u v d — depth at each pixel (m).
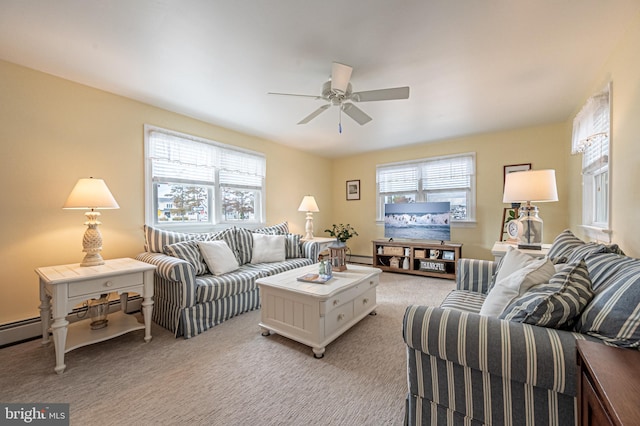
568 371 0.85
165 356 1.95
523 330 0.95
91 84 2.48
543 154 3.67
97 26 1.70
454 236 4.38
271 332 2.31
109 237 2.66
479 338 0.97
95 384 1.63
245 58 2.05
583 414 0.78
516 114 3.24
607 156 2.02
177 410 1.42
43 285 2.09
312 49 1.93
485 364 0.95
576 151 2.65
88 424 1.33
